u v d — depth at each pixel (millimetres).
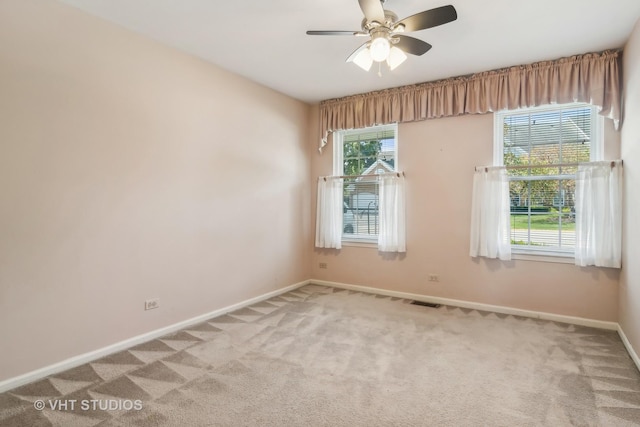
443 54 3309
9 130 2197
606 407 2035
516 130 3811
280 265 4559
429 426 1868
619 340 3029
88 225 2596
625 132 3041
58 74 2418
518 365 2561
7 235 2195
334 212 4816
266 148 4293
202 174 3480
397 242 4328
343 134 4949
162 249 3121
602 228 3232
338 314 3723
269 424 1879
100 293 2672
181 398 2113
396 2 2432
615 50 3168
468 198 3977
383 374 2424
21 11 2242
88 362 2576
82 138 2551
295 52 3293
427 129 4195
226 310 3748
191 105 3357
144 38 2951
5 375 2193
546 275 3588
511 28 2801
